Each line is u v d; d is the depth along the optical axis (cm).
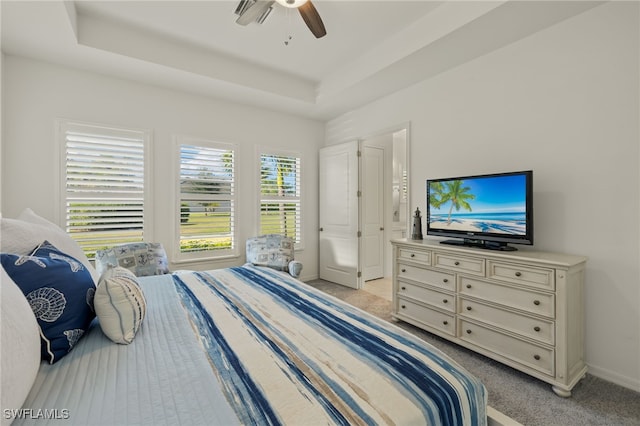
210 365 96
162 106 339
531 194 214
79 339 115
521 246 245
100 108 304
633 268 192
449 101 301
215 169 376
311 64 337
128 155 319
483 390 99
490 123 268
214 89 344
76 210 293
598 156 206
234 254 391
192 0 231
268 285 193
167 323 132
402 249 292
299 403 78
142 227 327
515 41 248
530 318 198
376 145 488
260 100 382
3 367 67
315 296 170
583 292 204
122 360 100
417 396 84
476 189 250
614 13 198
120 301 114
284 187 439
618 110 198
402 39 273
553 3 202
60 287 110
